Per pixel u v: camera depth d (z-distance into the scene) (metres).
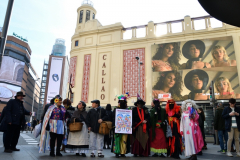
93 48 24.47
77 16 28.80
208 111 18.75
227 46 19.45
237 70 18.72
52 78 60.06
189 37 21.09
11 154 5.66
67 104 7.11
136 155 6.48
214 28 20.50
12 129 6.24
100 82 23.11
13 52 68.44
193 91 19.33
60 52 94.06
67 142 6.39
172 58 20.84
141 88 21.45
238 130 6.38
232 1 2.25
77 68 24.67
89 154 6.90
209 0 2.24
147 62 21.92
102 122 6.23
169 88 20.16
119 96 6.87
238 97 18.06
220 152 7.75
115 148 6.16
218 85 18.80
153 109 6.56
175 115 6.48
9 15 6.18
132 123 6.45
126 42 23.30
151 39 22.41
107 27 24.58
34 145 8.75
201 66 19.72
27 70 77.75
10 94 63.56
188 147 5.61
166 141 6.46
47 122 5.95
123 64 22.78
